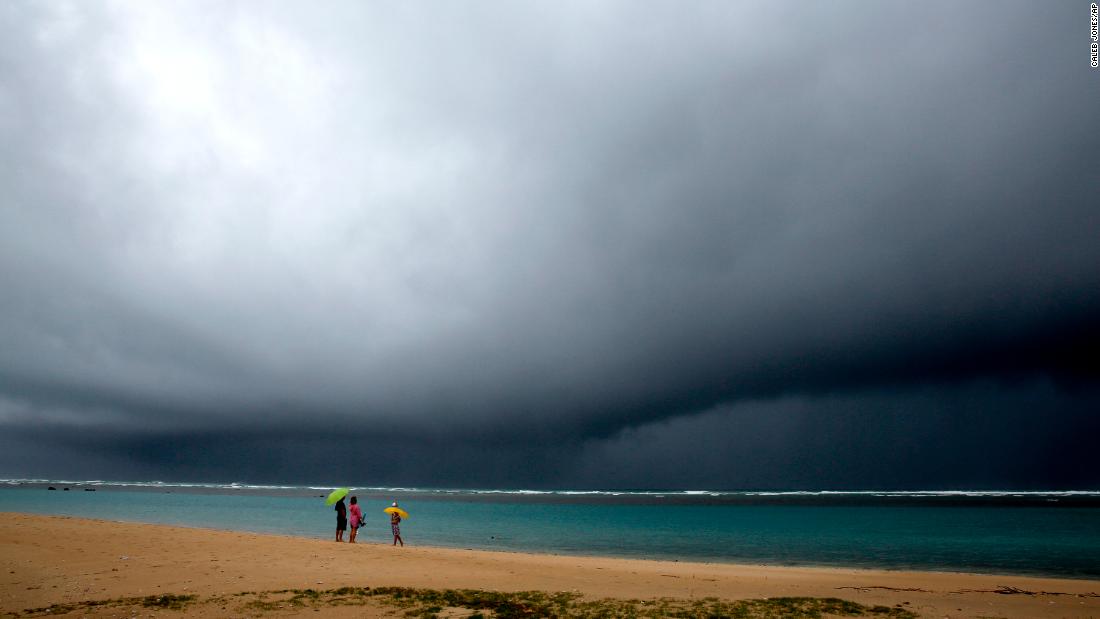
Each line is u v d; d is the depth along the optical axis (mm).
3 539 23922
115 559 20656
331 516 66375
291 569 19891
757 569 26234
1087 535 50781
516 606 14883
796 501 145500
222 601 14547
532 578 20297
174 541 25500
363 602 14773
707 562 32875
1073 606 17328
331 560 22250
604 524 65812
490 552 29688
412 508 104625
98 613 13203
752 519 75562
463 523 64375
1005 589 20766
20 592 15344
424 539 44906
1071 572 29266
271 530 47625
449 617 13359
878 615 14922
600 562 27469
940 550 39594
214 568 19516
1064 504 115625
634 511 98062
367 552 25203
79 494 125938
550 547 40375
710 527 61500
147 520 55406
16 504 77875
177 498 117750
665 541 45625
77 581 16891
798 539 47719
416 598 15406
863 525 63969
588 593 17422
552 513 89875
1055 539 47469
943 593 19531
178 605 14047
